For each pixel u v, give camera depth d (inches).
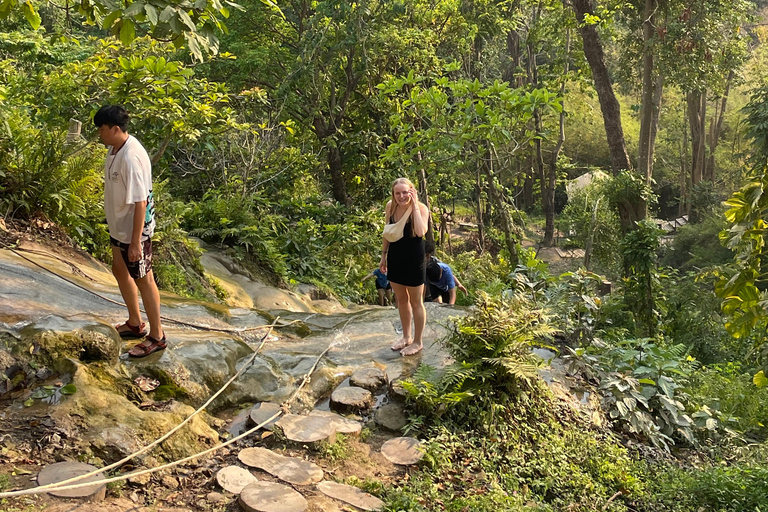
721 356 658.8
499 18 1092.5
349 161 870.4
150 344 192.4
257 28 881.5
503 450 206.4
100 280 263.1
